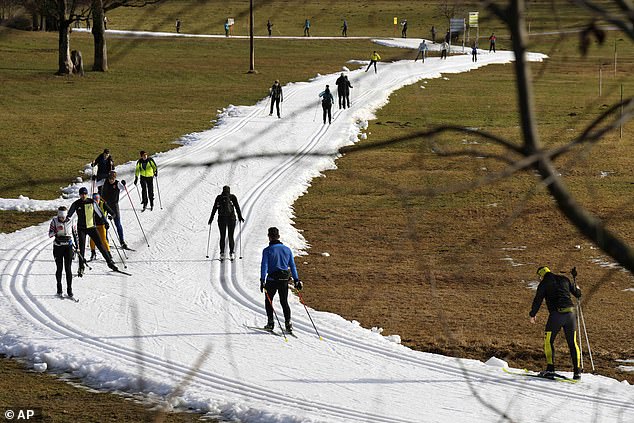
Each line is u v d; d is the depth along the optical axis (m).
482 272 61.25
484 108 142.75
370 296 55.06
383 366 40.38
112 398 36.47
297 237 71.50
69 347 42.00
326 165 98.69
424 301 54.09
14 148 102.50
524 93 6.18
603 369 41.69
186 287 53.31
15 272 55.69
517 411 33.94
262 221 73.25
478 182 6.97
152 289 52.59
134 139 111.06
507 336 47.06
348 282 58.84
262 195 82.62
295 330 45.69
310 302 53.34
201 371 38.91
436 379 38.50
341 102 136.62
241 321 46.94
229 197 59.72
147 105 139.25
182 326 45.66
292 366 40.00
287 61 197.62
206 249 63.16
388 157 104.50
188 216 72.88
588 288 57.38
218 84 163.25
